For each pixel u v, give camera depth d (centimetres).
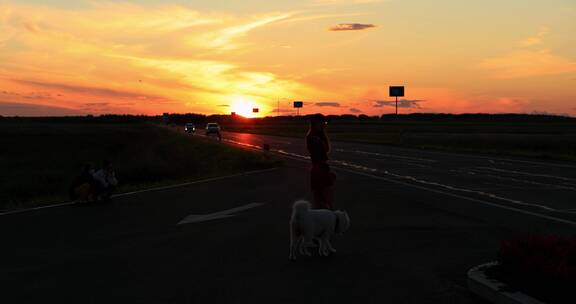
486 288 583
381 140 5944
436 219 1143
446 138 5828
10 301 605
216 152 3847
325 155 943
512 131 9206
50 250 869
